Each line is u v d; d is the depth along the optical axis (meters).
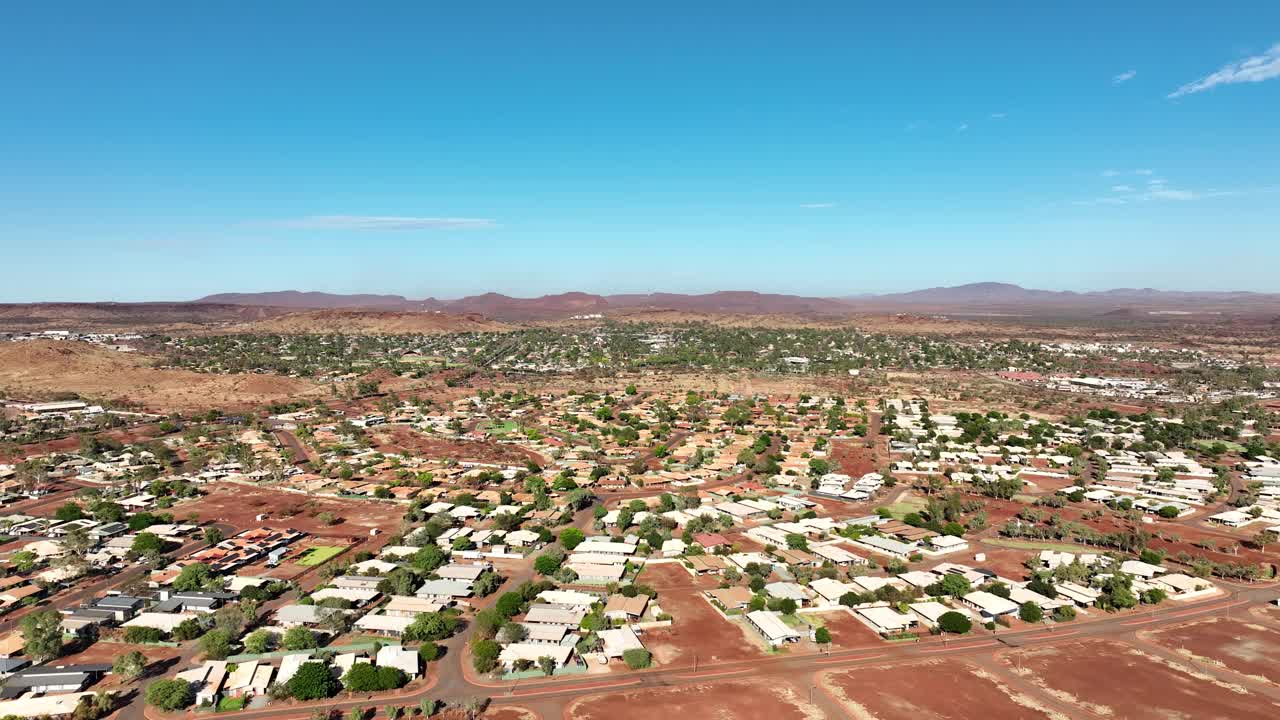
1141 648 123.12
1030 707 104.62
